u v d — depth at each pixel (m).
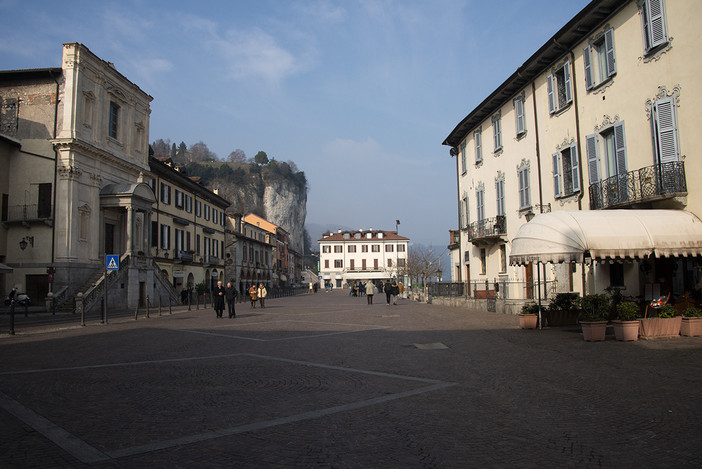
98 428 5.95
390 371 9.70
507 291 27.30
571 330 16.23
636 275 17.77
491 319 21.75
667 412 6.33
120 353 12.73
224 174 168.75
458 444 5.27
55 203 33.25
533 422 6.04
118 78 39.25
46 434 5.72
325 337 15.91
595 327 13.25
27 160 33.66
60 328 20.89
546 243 14.53
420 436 5.55
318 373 9.54
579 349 11.95
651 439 5.33
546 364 10.08
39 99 34.22
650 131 17.02
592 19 19.77
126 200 36.75
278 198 175.75
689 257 15.56
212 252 60.66
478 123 33.69
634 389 7.64
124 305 35.50
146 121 43.97
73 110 33.94
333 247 117.75
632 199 17.08
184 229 51.81
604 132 19.81
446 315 25.03
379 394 7.69
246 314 28.91
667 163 16.02
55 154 33.47
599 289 20.03
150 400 7.37
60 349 13.72
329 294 78.25
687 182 15.53
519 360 10.67
